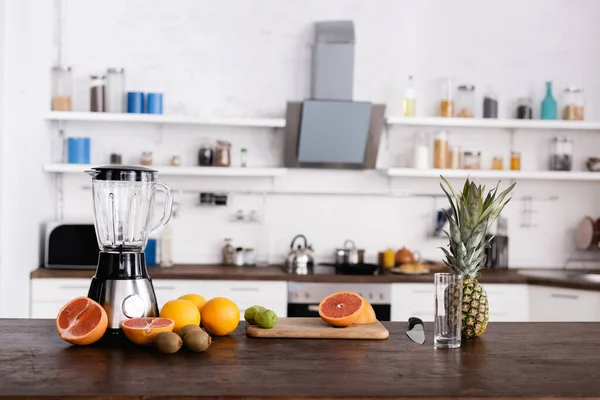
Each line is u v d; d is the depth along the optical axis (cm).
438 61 532
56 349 204
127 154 515
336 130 496
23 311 439
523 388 175
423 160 510
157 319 214
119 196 235
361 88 529
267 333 226
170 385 170
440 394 168
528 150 543
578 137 545
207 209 521
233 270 481
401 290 466
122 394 162
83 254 465
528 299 475
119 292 217
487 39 535
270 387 170
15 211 420
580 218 546
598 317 445
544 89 538
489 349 216
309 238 528
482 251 236
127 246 231
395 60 530
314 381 177
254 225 525
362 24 527
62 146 511
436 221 534
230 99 521
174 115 510
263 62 521
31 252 457
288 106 491
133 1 514
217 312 224
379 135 506
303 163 509
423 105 532
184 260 520
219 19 520
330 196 529
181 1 517
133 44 514
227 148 502
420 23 531
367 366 193
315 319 248
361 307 239
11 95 407
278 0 521
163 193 517
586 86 542
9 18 400
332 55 498
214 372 183
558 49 540
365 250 530
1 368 183
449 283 217
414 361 199
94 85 490
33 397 160
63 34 509
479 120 506
